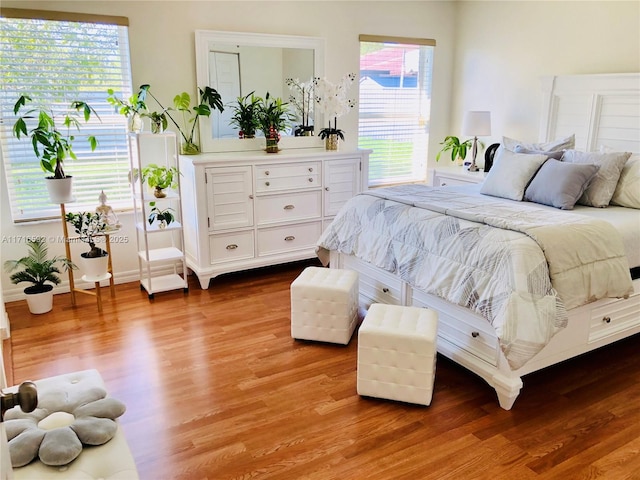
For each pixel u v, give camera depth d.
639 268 2.97
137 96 3.53
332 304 2.97
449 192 3.54
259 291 3.91
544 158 3.46
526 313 2.23
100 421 1.63
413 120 5.24
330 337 3.04
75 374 1.96
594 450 2.12
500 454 2.09
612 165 3.27
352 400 2.49
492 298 2.33
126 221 3.99
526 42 4.52
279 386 2.61
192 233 3.96
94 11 3.57
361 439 2.19
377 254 3.10
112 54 3.72
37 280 3.47
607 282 2.52
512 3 4.58
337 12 4.54
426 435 2.21
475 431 2.24
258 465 2.03
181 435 2.21
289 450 2.12
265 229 4.09
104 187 3.91
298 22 4.37
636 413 2.38
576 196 3.20
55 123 3.63
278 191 4.07
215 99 4.04
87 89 3.69
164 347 3.01
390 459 2.06
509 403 2.38
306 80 4.48
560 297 2.34
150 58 3.83
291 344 3.07
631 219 2.92
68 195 3.43
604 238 2.56
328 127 4.68
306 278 3.10
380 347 2.39
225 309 3.57
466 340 2.61
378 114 5.02
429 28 5.04
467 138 5.22
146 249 3.66
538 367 2.48
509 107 4.75
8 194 3.56
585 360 2.89
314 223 4.33
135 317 3.43
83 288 3.91
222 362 2.85
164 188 3.70
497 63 4.81
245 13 4.12
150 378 2.67
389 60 4.94
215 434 2.22
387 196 3.34
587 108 3.97
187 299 3.74
